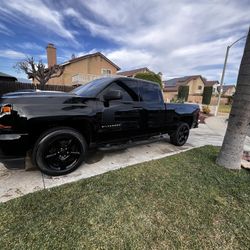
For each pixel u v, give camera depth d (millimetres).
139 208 2076
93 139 3008
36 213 1879
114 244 1567
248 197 2451
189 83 43031
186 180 2816
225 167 3389
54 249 1474
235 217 2031
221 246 1626
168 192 2447
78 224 1769
